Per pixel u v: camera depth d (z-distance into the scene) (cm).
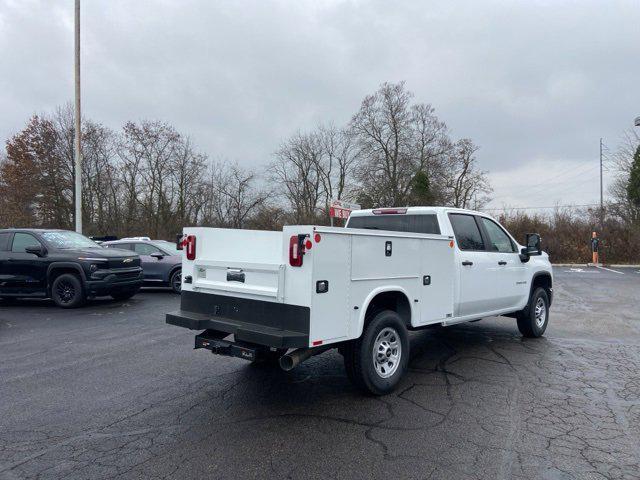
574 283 1702
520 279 721
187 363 609
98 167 3441
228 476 323
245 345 444
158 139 3647
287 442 376
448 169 3897
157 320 916
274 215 4066
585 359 632
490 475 325
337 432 396
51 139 3256
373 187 3753
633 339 762
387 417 429
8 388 511
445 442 377
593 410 448
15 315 980
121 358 635
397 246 493
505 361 621
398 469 333
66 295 1060
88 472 329
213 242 524
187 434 392
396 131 3756
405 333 504
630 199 3164
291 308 416
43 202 3195
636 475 326
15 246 1102
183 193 3731
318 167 4222
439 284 556
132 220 3547
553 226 3111
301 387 513
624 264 2750
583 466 339
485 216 687
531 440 381
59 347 697
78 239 1176
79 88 1730
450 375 558
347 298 436
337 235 424
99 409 449
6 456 354
